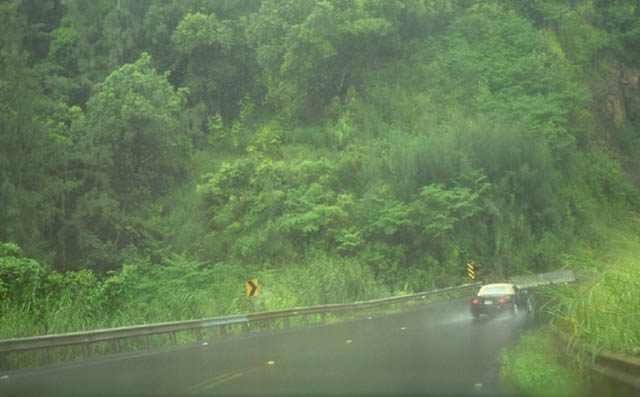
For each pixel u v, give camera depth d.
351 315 32.69
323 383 10.10
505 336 17.81
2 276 19.86
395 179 55.59
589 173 72.88
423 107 65.56
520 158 59.94
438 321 25.05
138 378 11.55
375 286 38.38
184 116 61.97
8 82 50.34
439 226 50.72
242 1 74.19
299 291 33.16
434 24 75.19
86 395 9.72
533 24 86.50
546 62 78.12
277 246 48.44
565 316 11.62
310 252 48.25
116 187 56.28
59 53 67.12
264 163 55.75
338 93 67.31
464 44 72.75
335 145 60.56
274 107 71.69
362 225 51.69
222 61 70.94
